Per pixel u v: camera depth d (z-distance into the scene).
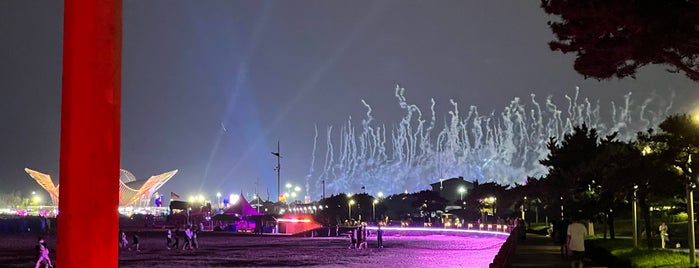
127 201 137.00
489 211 111.88
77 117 3.87
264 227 91.06
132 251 52.00
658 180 21.05
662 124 19.47
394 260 43.16
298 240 71.81
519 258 30.52
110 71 3.96
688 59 13.41
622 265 23.22
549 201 58.53
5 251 50.81
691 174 19.36
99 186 3.86
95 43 3.91
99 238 3.84
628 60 14.23
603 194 31.75
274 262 41.34
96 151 3.86
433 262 41.47
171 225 103.88
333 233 87.06
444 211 129.75
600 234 50.19
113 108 3.96
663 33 12.18
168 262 41.12
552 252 34.78
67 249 3.81
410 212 152.75
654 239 40.44
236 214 97.56
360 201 143.88
